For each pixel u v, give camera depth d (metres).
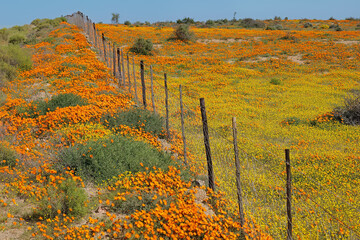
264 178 9.62
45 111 12.55
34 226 5.76
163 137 12.31
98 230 5.46
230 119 17.23
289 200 5.92
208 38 52.03
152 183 6.88
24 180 7.25
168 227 5.59
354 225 7.21
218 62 36.34
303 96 23.27
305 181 9.80
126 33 53.00
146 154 8.71
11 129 10.70
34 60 25.14
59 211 5.85
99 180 7.44
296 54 38.97
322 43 44.56
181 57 38.62
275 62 35.66
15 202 6.35
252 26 78.44
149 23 85.38
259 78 30.42
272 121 17.19
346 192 8.81
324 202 8.46
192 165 9.80
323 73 31.38
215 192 7.66
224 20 89.06
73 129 10.34
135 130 11.41
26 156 8.55
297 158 11.56
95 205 6.55
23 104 13.05
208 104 20.92
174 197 6.89
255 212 7.61
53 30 46.53
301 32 56.78
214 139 13.52
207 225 5.95
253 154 12.05
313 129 15.58
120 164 7.88
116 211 6.44
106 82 18.59
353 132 14.70
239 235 6.23
